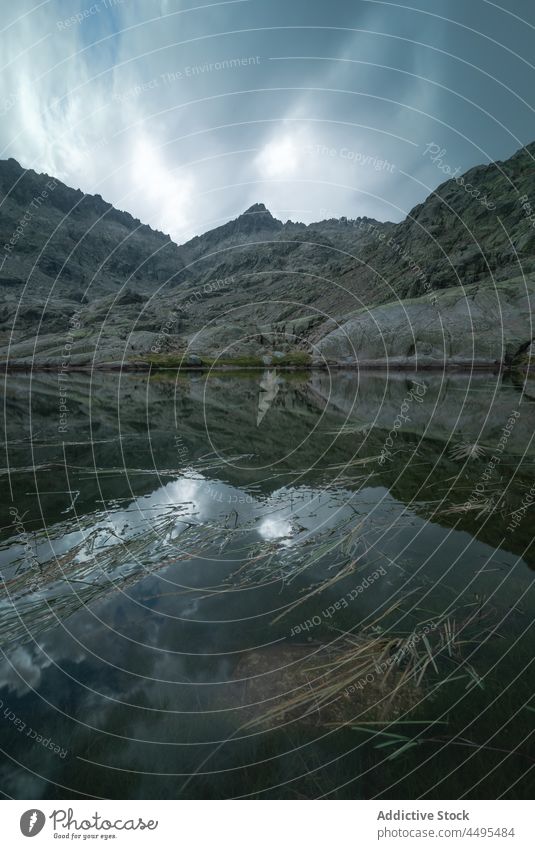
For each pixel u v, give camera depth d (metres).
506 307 30.19
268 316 73.19
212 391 23.81
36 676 2.45
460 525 4.51
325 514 5.07
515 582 3.33
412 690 2.29
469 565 3.64
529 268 42.06
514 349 28.47
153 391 24.05
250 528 4.72
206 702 2.26
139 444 9.62
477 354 29.28
